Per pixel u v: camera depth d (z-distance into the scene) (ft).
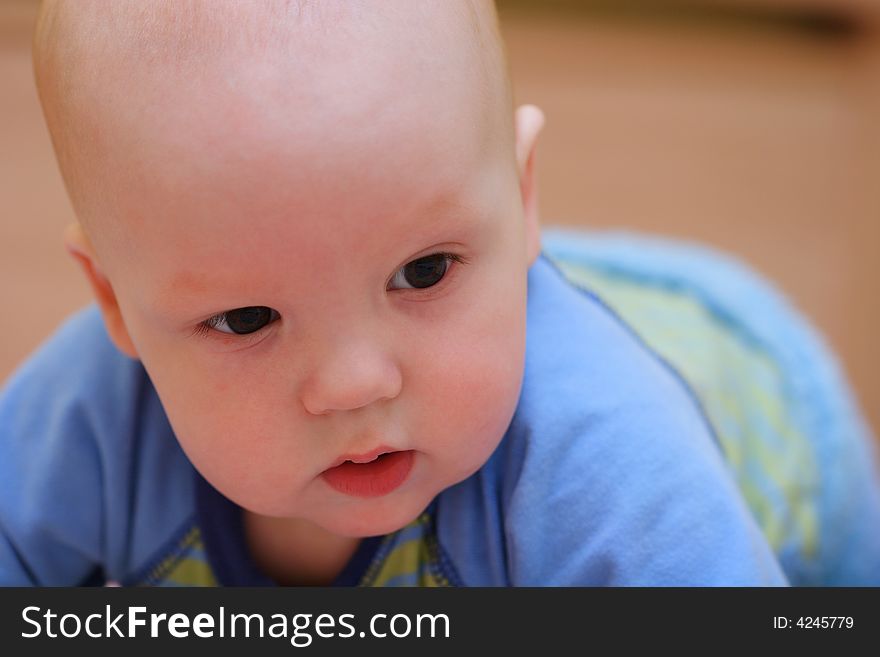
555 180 5.72
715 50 6.63
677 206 5.61
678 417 2.30
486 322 2.01
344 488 2.09
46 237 5.29
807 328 3.71
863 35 6.70
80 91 1.93
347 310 1.88
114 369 2.52
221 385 2.00
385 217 1.82
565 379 2.28
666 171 5.81
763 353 3.55
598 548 2.18
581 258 3.77
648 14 6.78
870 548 3.47
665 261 3.73
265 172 1.78
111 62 1.89
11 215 5.40
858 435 3.51
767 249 5.39
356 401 1.91
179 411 2.08
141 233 1.89
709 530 2.16
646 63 6.50
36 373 2.61
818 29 6.72
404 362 1.95
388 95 1.82
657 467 2.20
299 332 1.91
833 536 3.42
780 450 3.36
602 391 2.26
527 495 2.25
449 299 1.97
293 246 1.81
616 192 5.66
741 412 3.38
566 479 2.22
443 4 1.95
